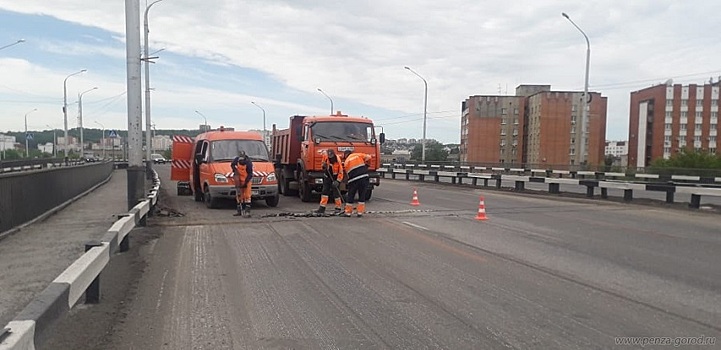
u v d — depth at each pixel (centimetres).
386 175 4341
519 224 1291
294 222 1330
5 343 321
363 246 998
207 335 533
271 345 506
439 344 507
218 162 1708
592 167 3953
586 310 609
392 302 642
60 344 507
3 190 1150
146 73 3559
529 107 8331
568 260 876
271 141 2439
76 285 497
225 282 739
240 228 1235
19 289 727
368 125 1912
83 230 1257
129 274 785
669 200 1806
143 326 559
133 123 1394
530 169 3938
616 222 1349
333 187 1528
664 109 8081
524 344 506
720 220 1410
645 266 834
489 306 624
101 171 3303
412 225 1266
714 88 8031
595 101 7844
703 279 752
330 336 529
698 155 5422
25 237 1152
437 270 803
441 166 4459
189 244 1030
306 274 782
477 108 8494
